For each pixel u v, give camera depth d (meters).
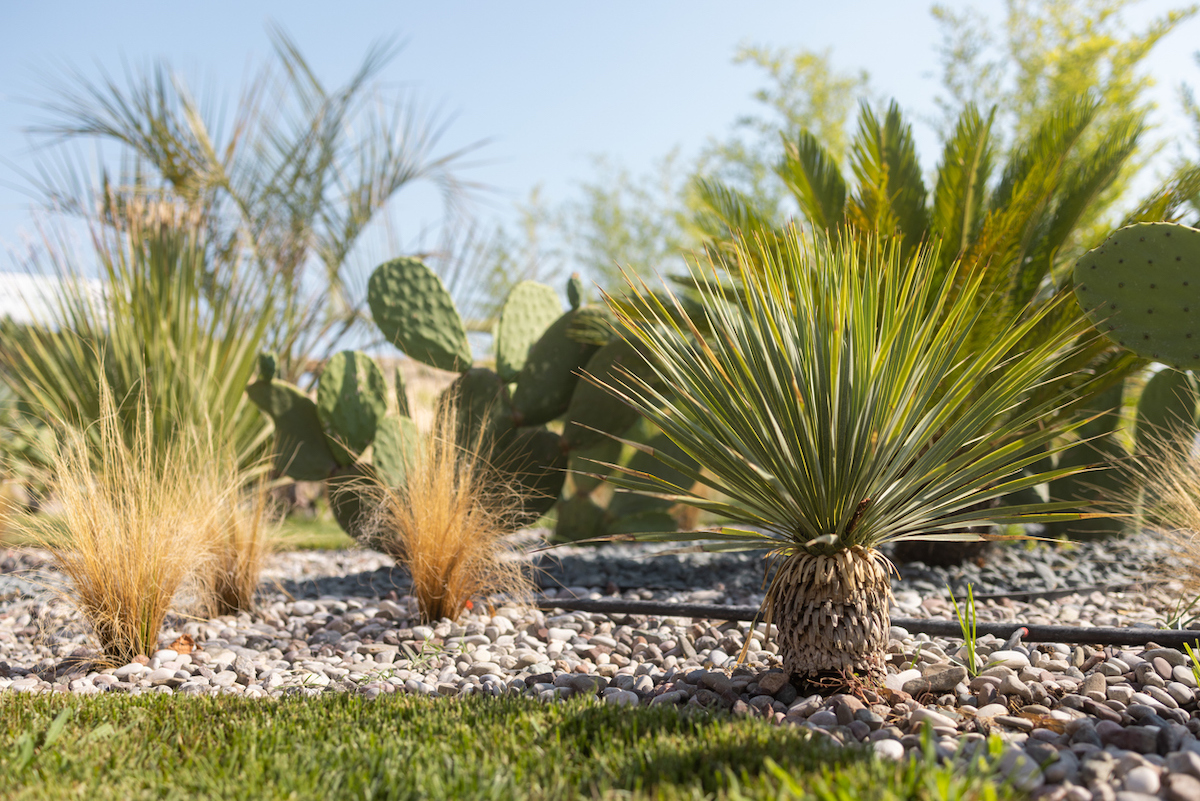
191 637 2.89
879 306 2.26
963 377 1.99
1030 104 10.91
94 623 2.66
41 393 4.71
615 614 3.23
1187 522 2.85
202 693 2.15
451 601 3.15
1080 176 3.81
